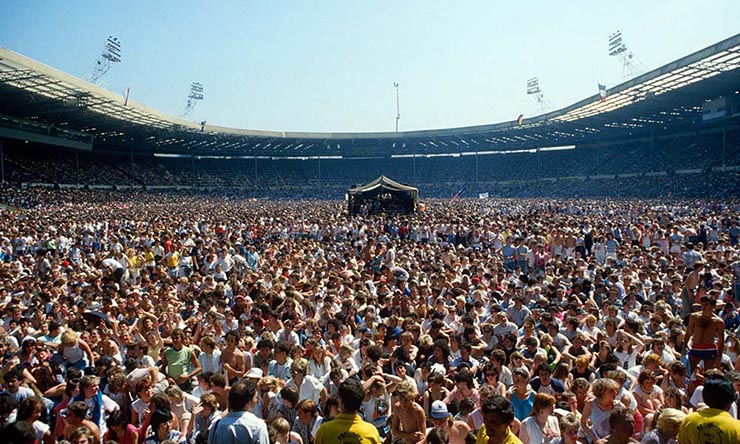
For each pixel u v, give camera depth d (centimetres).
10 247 2138
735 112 5416
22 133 6009
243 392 530
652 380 697
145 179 8394
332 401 627
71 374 684
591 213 3997
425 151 10225
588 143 9219
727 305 1088
